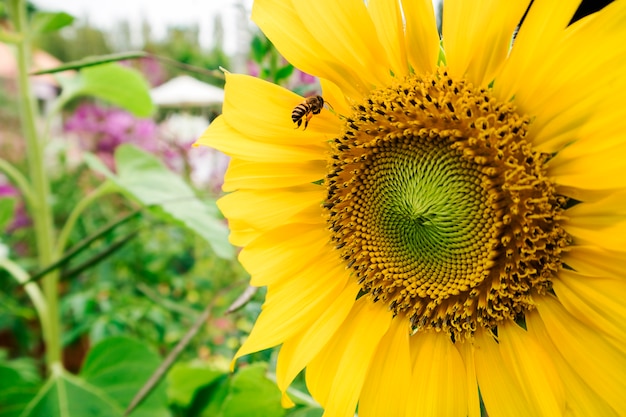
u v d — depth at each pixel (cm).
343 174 24
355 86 23
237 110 24
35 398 42
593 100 18
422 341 23
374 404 22
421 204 23
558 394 19
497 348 21
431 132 22
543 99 19
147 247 68
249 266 25
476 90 21
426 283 23
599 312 19
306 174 24
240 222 25
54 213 77
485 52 20
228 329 54
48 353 48
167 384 40
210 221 38
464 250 22
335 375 23
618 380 18
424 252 23
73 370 71
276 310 24
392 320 24
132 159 46
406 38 21
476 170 22
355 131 24
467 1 20
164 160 73
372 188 24
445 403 21
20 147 120
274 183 24
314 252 25
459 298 23
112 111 80
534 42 19
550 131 19
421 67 22
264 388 29
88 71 45
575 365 19
